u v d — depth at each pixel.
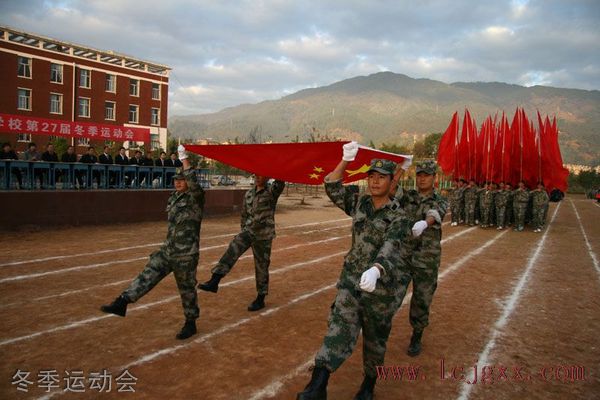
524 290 7.44
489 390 3.88
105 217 13.81
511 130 18.34
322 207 24.59
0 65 37.66
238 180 39.81
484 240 13.78
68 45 41.50
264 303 6.06
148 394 3.57
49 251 9.34
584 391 3.92
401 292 3.49
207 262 8.79
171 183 17.70
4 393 3.53
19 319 5.21
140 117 47.62
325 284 7.32
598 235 15.72
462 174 19.12
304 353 4.47
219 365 4.14
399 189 4.32
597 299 7.01
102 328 4.99
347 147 3.62
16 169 13.45
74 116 42.38
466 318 5.84
